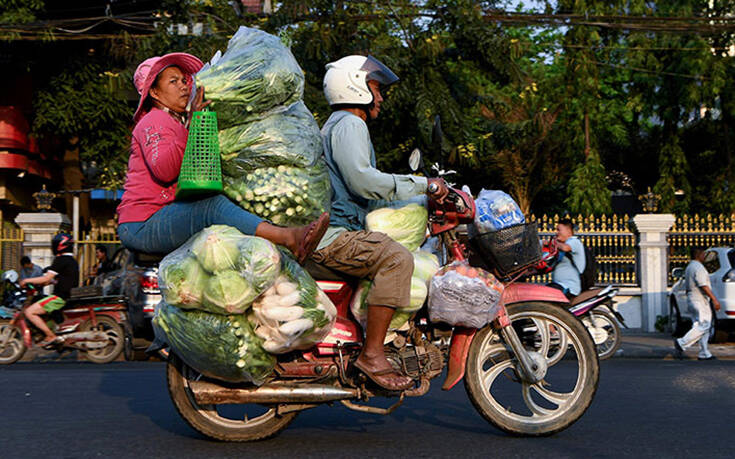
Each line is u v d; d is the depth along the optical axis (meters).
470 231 4.73
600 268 16.14
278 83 4.13
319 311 4.09
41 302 10.52
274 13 15.86
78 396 6.70
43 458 4.14
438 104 16.17
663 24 17.62
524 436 4.64
